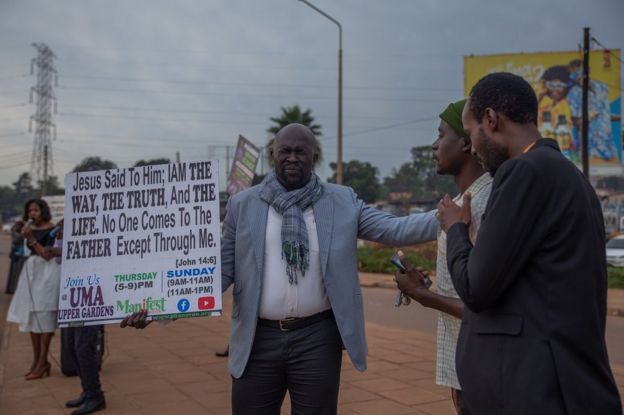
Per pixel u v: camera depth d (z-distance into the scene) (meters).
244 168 7.18
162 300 2.86
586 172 21.86
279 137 2.86
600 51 25.83
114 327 8.91
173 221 2.91
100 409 4.79
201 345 7.53
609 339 8.48
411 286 2.38
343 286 2.79
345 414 4.64
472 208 2.19
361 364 2.79
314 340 2.79
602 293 1.76
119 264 2.91
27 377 5.89
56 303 5.91
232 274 2.97
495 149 1.98
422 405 4.87
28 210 6.03
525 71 26.25
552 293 1.71
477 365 1.84
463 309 2.10
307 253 2.75
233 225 2.97
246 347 2.79
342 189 3.01
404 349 7.23
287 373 2.85
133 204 2.96
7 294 12.75
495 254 1.73
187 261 2.87
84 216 2.97
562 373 1.67
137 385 5.55
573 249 1.72
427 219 2.79
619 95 25.78
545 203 1.74
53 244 5.98
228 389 5.42
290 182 2.85
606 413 1.67
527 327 1.74
